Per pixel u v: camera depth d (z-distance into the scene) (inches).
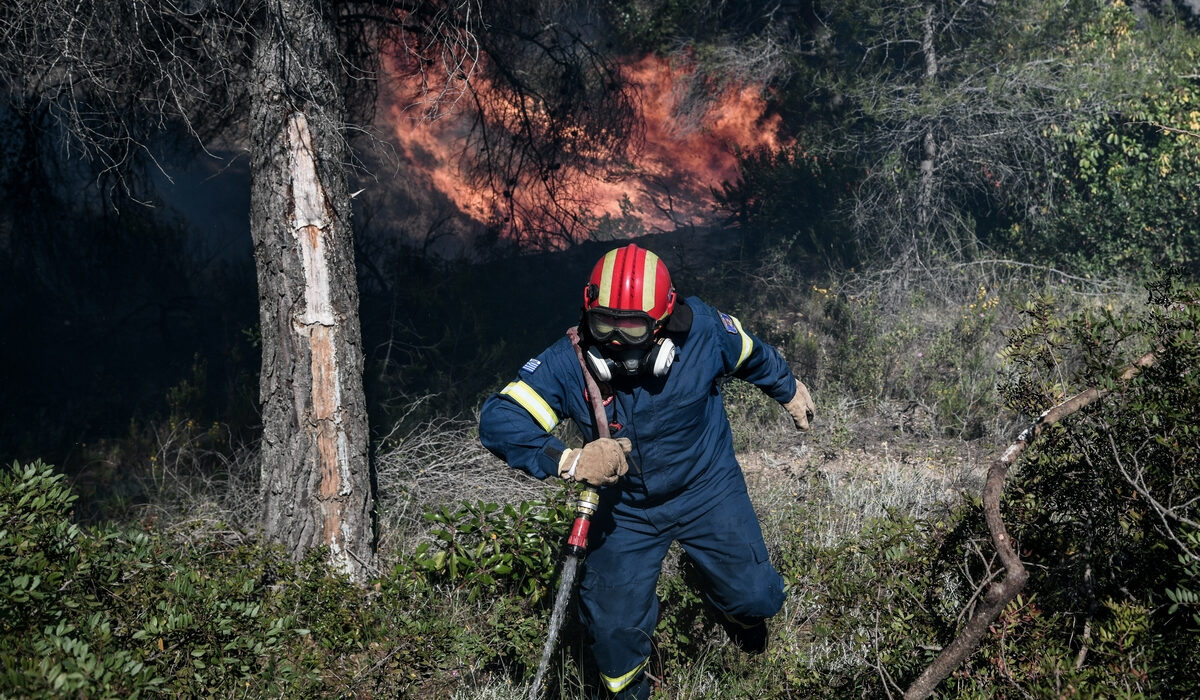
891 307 372.8
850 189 426.3
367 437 163.6
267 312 158.9
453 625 134.8
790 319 378.3
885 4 412.8
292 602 136.3
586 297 114.2
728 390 292.0
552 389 118.1
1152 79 388.8
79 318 360.8
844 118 433.4
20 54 187.3
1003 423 261.3
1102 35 417.4
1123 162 399.2
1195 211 386.0
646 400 116.1
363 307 370.0
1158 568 94.3
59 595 98.7
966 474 224.4
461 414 276.2
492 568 146.1
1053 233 403.9
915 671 99.8
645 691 129.2
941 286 385.4
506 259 453.7
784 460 247.3
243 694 105.7
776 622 143.2
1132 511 94.1
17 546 98.5
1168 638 88.4
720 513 123.2
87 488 235.6
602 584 123.5
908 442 257.9
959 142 397.7
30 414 297.6
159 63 197.8
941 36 415.8
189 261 400.8
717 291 409.1
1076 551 100.2
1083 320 102.4
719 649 138.0
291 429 158.4
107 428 289.4
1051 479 102.9
